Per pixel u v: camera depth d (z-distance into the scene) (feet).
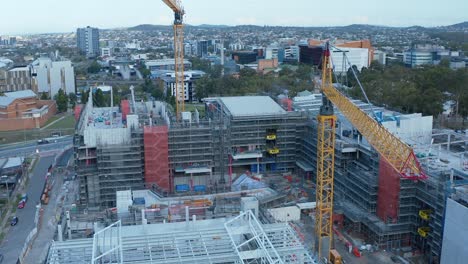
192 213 475.31
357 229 569.23
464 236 431.84
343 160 652.89
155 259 299.79
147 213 464.24
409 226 534.37
